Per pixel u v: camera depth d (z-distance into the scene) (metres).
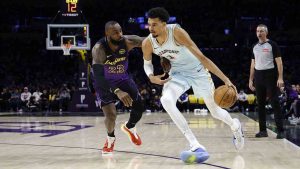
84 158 4.16
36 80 21.19
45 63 23.52
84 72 15.74
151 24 3.60
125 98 3.82
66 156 4.32
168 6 24.27
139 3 24.25
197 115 13.05
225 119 4.17
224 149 4.75
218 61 23.28
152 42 3.76
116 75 4.38
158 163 3.79
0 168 3.59
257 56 5.83
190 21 24.70
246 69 22.25
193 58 3.87
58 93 17.14
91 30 24.42
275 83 5.80
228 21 24.47
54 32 22.50
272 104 5.88
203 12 24.61
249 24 24.33
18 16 24.80
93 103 15.75
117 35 4.19
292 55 23.52
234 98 3.67
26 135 6.78
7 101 17.34
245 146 4.98
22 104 17.16
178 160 3.96
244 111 16.02
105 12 24.42
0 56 24.09
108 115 4.39
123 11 24.44
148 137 6.28
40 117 12.40
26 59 23.86
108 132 4.47
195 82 3.97
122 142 5.59
